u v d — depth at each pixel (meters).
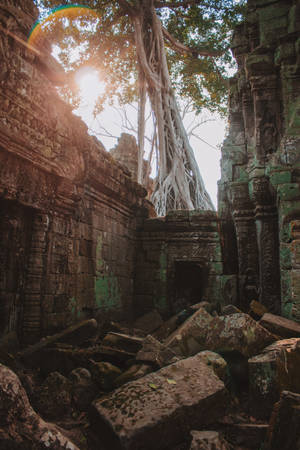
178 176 16.19
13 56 5.09
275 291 8.29
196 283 11.41
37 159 5.73
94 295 8.02
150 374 3.90
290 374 4.09
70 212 6.91
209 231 10.50
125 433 2.90
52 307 6.23
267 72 8.68
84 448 3.22
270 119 8.62
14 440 2.30
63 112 6.50
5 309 5.46
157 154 16.53
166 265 10.61
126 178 9.80
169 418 3.13
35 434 2.43
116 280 9.41
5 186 5.15
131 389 3.58
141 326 8.84
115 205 9.52
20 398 2.52
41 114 5.77
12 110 5.10
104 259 8.70
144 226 11.15
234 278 9.56
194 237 10.52
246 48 9.81
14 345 5.34
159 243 10.81
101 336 6.52
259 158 8.62
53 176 6.32
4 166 5.11
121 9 15.43
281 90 8.53
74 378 4.23
